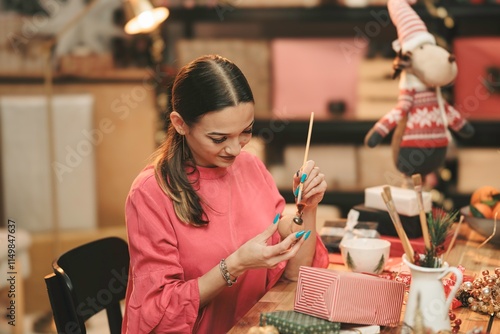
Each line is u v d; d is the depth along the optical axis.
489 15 4.07
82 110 4.18
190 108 1.82
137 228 1.89
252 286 2.03
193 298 1.80
